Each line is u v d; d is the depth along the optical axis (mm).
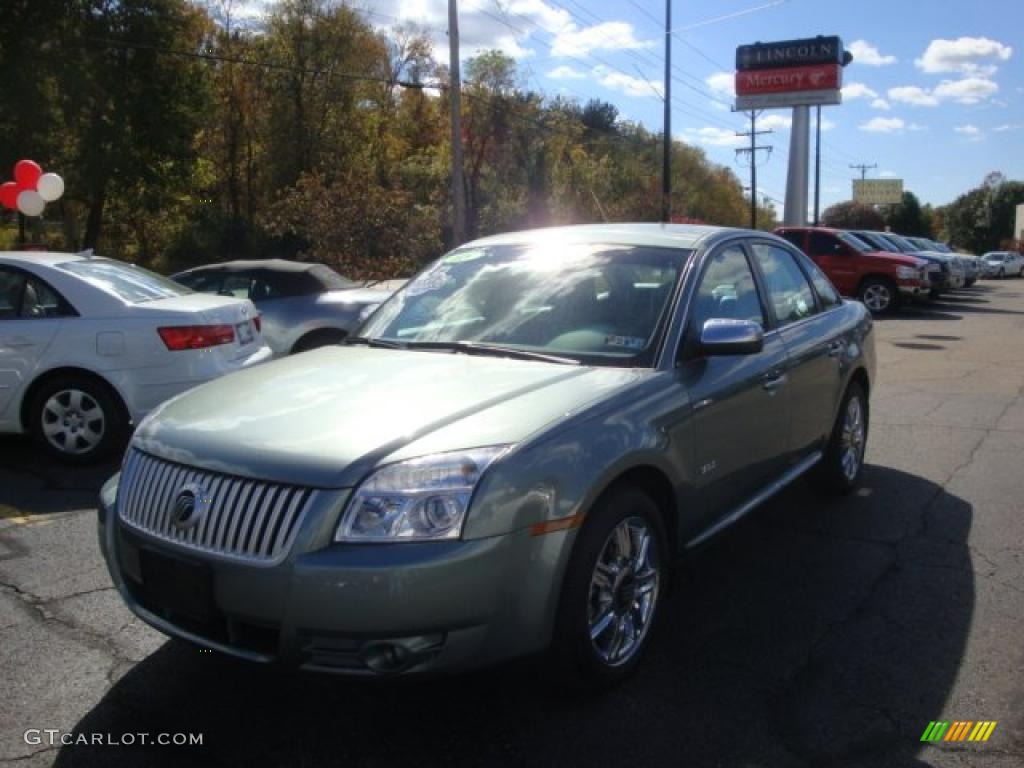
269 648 2854
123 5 31688
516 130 45875
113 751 3002
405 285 4797
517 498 2871
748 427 4180
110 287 6590
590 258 4336
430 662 2787
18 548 4879
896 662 3561
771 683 3406
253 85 41125
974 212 94438
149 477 3191
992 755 2922
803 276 5465
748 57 44375
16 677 3488
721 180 90812
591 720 3158
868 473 6352
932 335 15422
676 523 3668
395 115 48688
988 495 5789
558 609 3045
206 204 39219
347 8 40969
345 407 3240
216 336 6621
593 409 3252
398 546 2744
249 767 2922
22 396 6406
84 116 31938
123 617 4023
